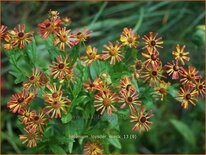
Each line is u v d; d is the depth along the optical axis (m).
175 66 0.96
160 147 1.71
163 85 0.97
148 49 0.97
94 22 1.90
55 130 1.06
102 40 1.84
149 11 1.95
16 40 0.98
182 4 2.01
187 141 1.70
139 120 0.94
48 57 1.71
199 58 1.83
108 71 0.99
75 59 0.98
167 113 1.79
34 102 1.02
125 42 0.98
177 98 0.97
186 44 1.88
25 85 0.95
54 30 0.97
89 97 0.97
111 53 0.98
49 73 1.02
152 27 1.98
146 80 0.96
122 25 1.94
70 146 0.98
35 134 0.97
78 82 0.96
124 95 0.93
